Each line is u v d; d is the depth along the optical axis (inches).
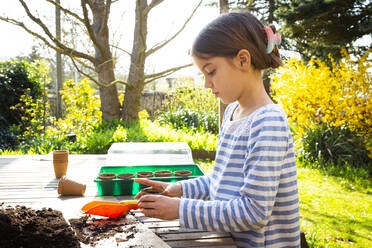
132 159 87.8
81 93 261.1
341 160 202.4
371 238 107.5
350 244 103.0
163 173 74.0
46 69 322.3
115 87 291.1
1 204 44.4
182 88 387.9
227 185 36.9
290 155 35.7
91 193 70.7
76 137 205.5
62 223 38.0
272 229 35.6
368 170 191.2
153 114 411.8
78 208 49.9
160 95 417.4
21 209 40.4
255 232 35.0
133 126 256.1
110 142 201.9
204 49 34.4
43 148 186.7
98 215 45.6
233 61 34.0
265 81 306.8
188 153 92.0
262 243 34.9
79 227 42.1
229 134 39.4
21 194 69.2
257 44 35.0
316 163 202.5
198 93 370.3
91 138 200.4
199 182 46.1
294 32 243.1
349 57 211.8
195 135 235.8
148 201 36.7
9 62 292.2
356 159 202.4
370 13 214.8
